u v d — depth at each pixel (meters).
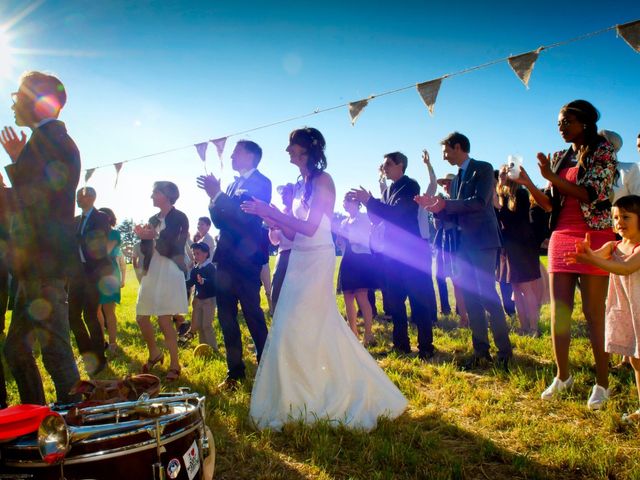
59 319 3.57
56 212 3.63
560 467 3.06
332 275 4.04
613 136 5.11
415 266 5.96
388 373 5.18
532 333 6.85
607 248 3.76
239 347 4.94
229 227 4.89
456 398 4.36
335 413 3.71
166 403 2.11
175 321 7.92
